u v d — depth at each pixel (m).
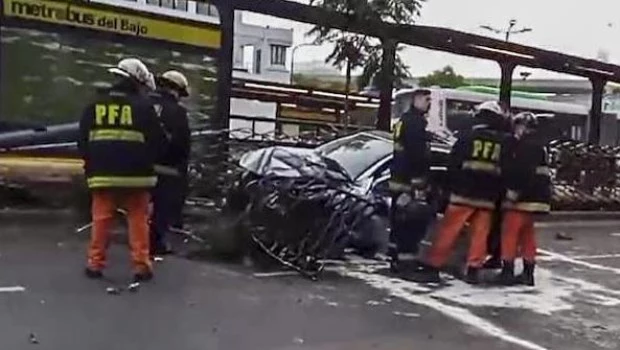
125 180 7.66
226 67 12.79
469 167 9.12
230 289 8.03
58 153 11.11
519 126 9.30
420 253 9.25
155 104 8.61
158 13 12.06
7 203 11.12
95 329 6.31
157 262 8.96
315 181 9.16
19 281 7.58
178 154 9.29
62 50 11.21
